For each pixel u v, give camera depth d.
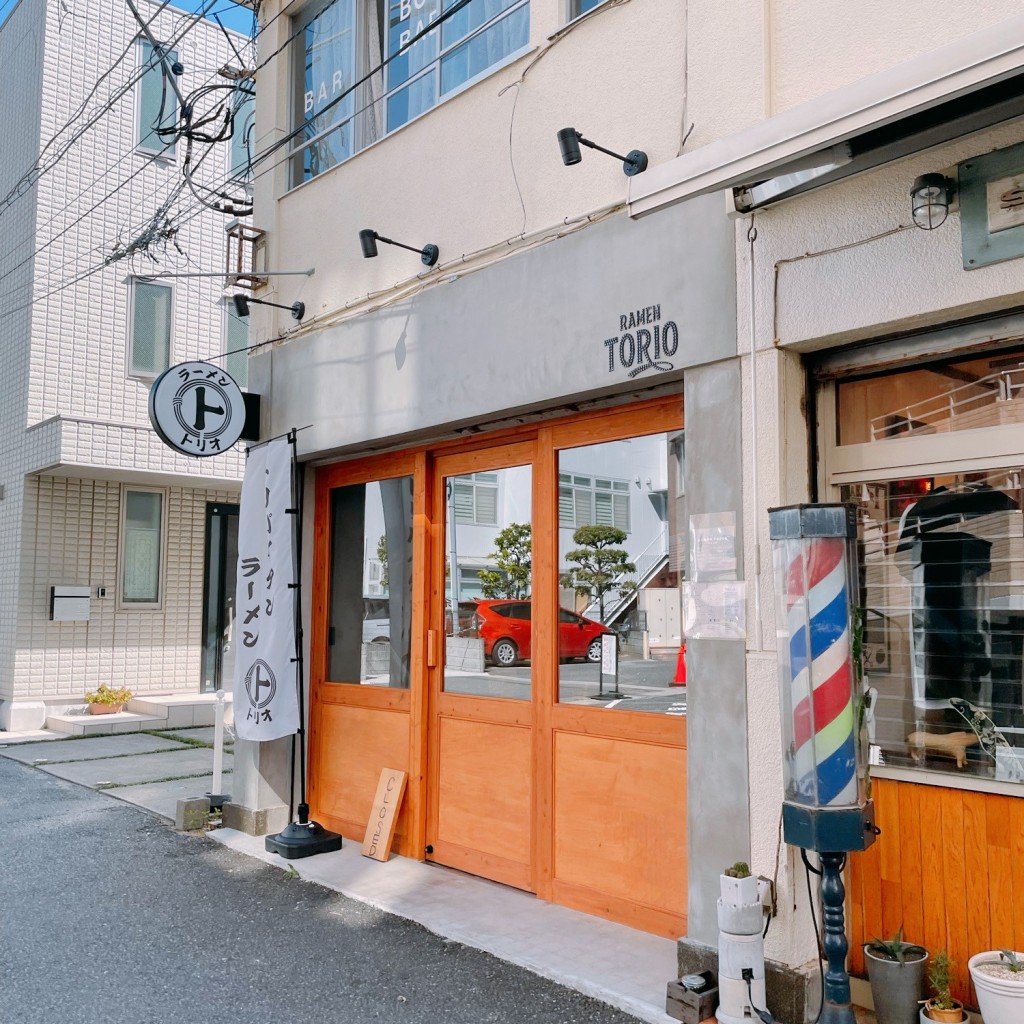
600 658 4.60
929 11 3.27
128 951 4.25
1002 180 3.04
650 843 4.29
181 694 12.37
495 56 5.27
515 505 5.15
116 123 11.98
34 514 11.38
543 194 4.76
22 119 11.98
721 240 3.85
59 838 6.25
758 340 3.67
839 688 2.96
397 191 5.73
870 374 3.67
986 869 3.27
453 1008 3.65
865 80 2.74
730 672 3.68
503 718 5.09
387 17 6.16
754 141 3.00
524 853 4.93
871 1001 3.46
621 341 4.22
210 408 6.30
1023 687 3.28
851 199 3.42
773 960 3.44
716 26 3.96
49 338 11.41
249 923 4.59
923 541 3.55
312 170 6.77
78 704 11.57
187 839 6.19
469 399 5.00
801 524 3.00
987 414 3.37
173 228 10.03
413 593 5.69
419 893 4.93
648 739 4.31
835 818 2.90
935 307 3.19
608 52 4.47
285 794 6.34
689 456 3.92
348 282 6.07
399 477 5.96
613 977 3.82
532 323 4.68
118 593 11.95
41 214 11.38
